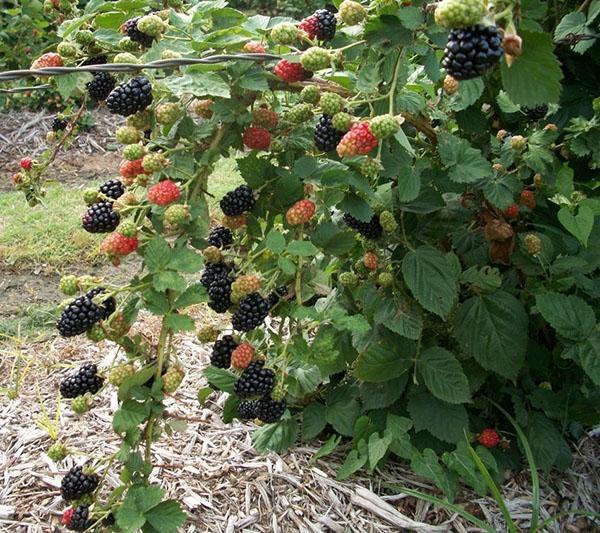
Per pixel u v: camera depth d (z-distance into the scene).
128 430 0.48
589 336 0.59
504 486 0.66
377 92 0.49
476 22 0.33
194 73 0.47
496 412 0.70
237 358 0.49
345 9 0.47
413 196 0.51
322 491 0.64
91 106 1.98
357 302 0.66
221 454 0.69
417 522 0.61
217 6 0.53
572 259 0.62
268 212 0.54
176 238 0.48
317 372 0.65
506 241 0.65
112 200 0.46
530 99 0.37
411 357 0.62
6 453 0.71
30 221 1.29
